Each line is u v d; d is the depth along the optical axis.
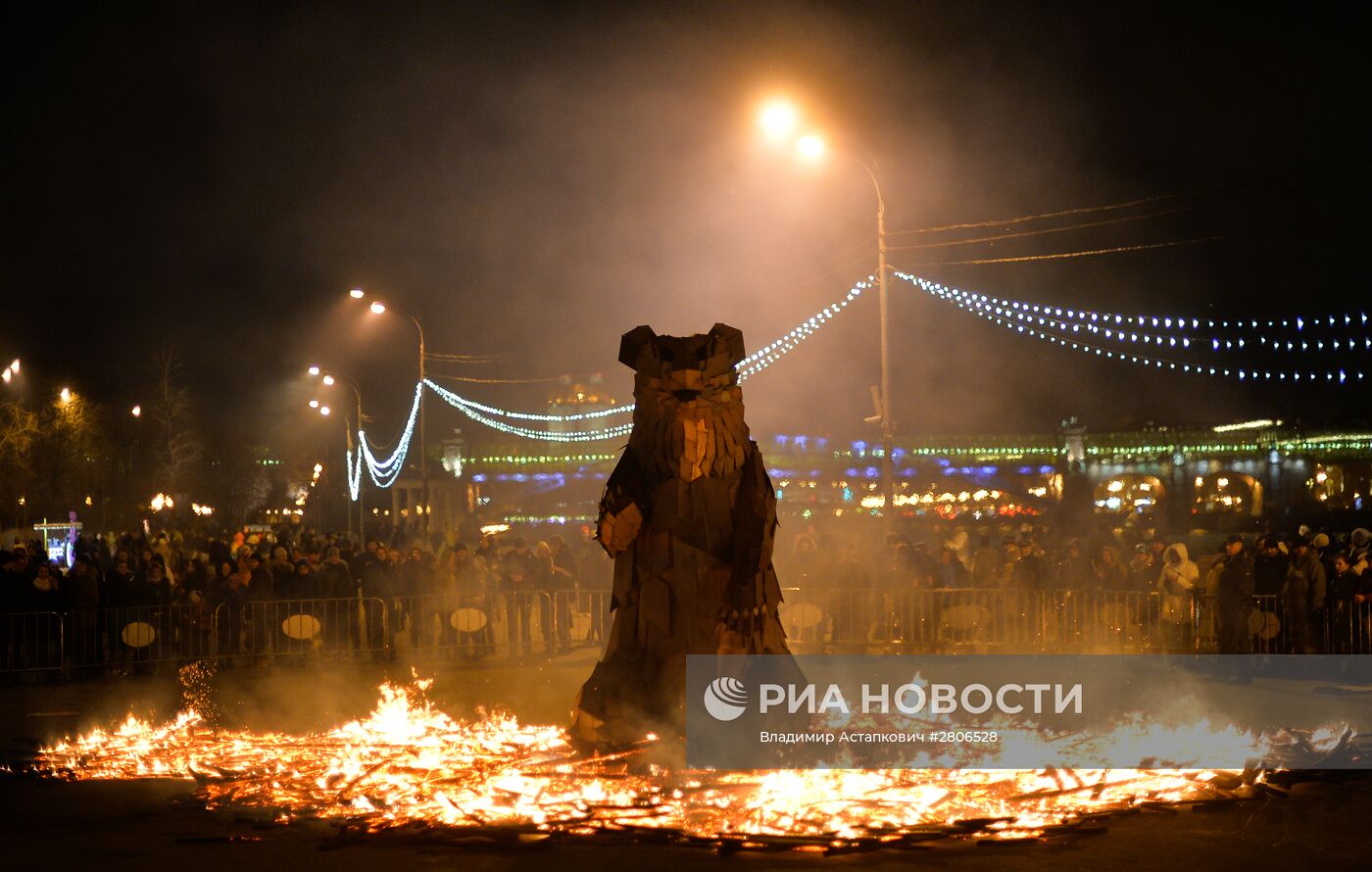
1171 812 8.52
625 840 7.85
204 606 17.89
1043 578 18.50
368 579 19.30
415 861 7.43
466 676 16.48
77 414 51.28
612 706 9.23
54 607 17.56
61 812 8.79
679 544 9.14
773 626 9.38
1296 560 15.98
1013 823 8.05
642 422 9.30
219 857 7.59
